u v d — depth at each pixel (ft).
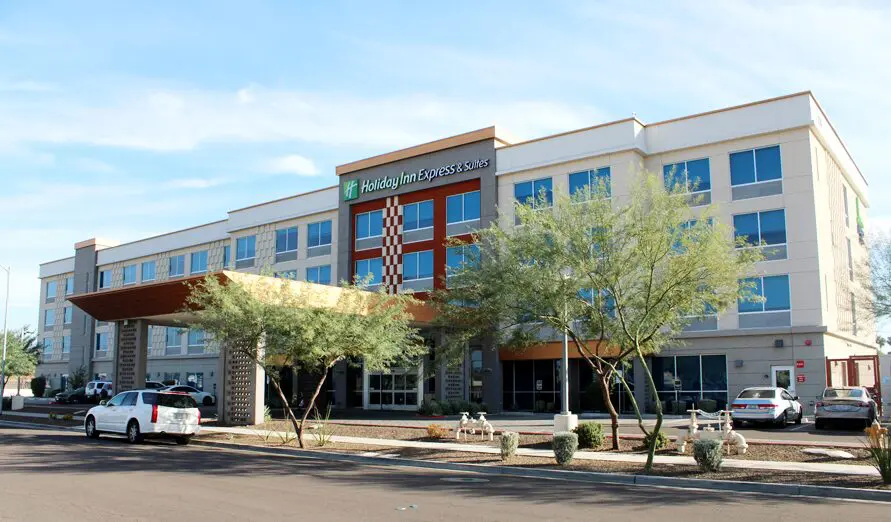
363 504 37.04
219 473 50.08
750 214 107.65
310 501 37.78
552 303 59.26
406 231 140.15
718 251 55.06
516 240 61.36
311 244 160.04
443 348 74.43
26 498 37.63
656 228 55.06
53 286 243.81
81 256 229.45
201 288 88.28
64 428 97.45
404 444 71.00
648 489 45.75
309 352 69.87
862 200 142.61
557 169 120.98
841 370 106.83
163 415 74.28
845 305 116.88
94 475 47.57
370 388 138.72
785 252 104.37
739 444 57.93
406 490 43.04
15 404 140.15
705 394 108.17
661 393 111.86
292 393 138.62
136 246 211.00
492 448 66.90
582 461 57.57
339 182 150.92
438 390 116.98
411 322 107.24
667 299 56.65
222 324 72.90
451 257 131.64
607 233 56.44
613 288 57.31
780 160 106.01
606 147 115.65
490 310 66.59
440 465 58.49
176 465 54.54
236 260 176.24
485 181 128.57
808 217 103.19
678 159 114.01
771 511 36.86
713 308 62.39
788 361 102.12
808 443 61.98
